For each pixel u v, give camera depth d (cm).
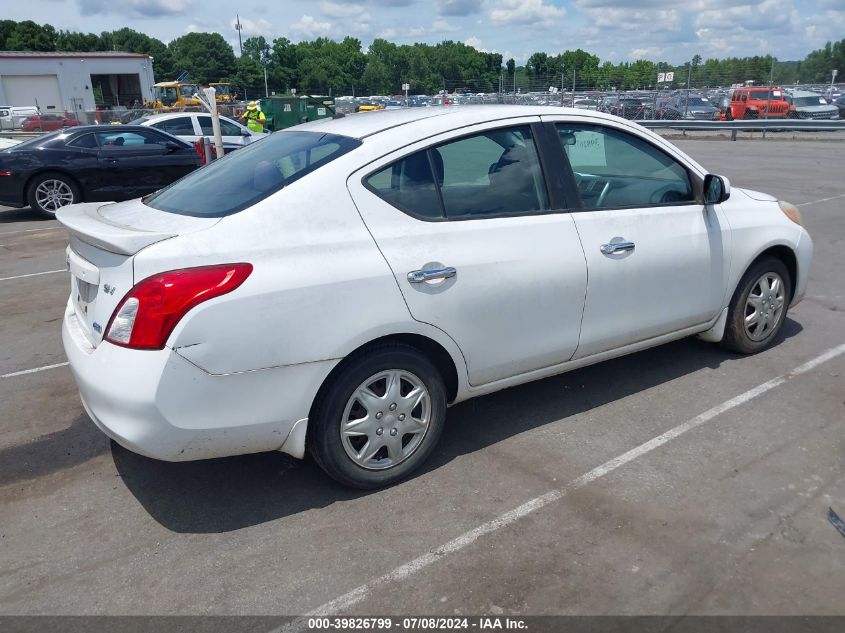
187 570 296
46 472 378
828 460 364
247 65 11594
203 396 291
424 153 346
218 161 402
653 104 3003
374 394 336
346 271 312
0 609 276
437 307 337
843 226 959
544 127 387
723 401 434
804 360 496
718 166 1650
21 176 1167
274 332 298
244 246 298
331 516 330
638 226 409
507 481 354
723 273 457
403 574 289
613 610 266
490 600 273
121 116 3600
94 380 297
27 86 4803
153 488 360
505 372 376
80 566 300
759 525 313
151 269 286
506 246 358
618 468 363
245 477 366
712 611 264
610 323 406
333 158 330
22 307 686
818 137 2478
